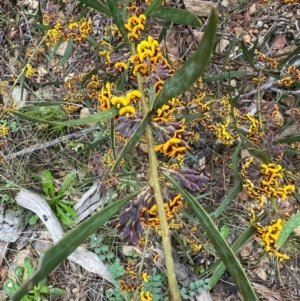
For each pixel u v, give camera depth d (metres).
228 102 1.72
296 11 2.24
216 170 2.10
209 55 0.56
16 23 2.43
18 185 2.28
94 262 2.13
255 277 2.06
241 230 2.06
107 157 1.76
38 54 2.34
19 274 2.24
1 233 2.26
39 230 2.29
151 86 1.02
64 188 2.28
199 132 2.03
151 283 1.96
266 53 2.21
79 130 2.33
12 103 2.26
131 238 0.82
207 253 2.04
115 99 0.90
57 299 2.19
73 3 1.92
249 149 1.13
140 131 0.78
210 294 2.06
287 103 2.12
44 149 2.35
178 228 1.90
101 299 2.14
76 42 1.58
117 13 1.09
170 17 1.16
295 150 1.72
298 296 2.01
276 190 1.13
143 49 1.04
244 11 2.26
